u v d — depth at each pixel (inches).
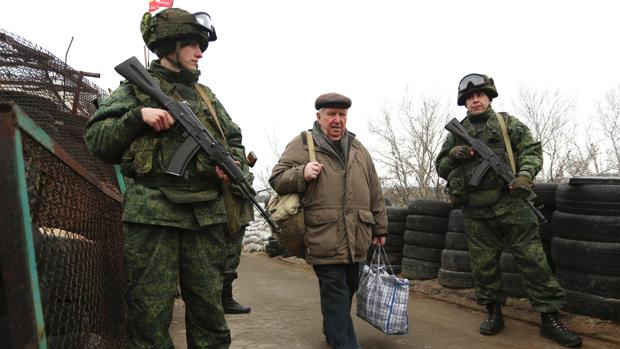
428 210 225.1
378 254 146.3
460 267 200.7
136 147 86.7
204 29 97.2
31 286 47.1
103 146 86.1
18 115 48.2
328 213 128.7
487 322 152.7
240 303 203.6
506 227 149.3
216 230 95.1
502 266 184.5
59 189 70.4
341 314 126.3
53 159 67.2
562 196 163.6
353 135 143.3
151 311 85.7
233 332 159.6
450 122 159.5
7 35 137.8
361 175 136.8
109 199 114.3
